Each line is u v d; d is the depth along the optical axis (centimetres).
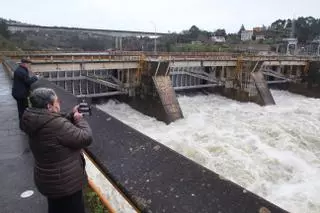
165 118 2877
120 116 3084
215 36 13988
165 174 297
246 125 2597
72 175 283
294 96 4616
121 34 10181
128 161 327
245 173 1560
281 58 4591
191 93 4209
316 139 2222
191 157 1783
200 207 248
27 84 751
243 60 3925
